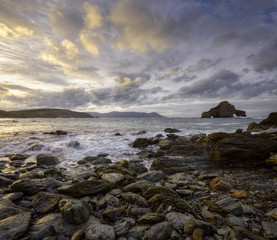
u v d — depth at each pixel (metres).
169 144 13.69
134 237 3.19
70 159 11.10
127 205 4.50
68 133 24.67
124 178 6.71
